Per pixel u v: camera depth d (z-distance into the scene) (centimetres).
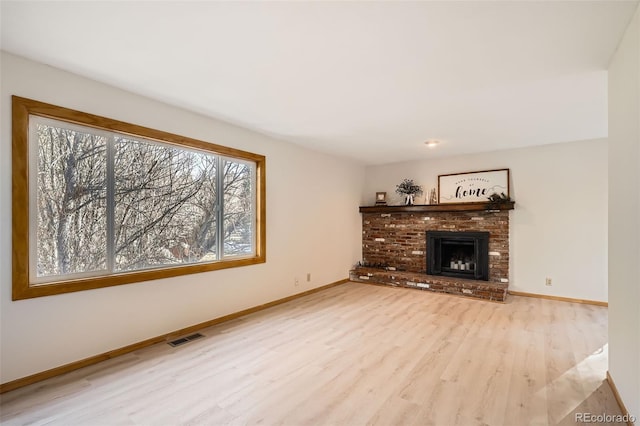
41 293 234
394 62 229
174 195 332
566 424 187
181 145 332
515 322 367
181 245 338
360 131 409
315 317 386
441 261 571
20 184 225
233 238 395
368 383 233
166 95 293
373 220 639
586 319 379
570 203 462
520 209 498
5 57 219
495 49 210
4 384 220
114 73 249
